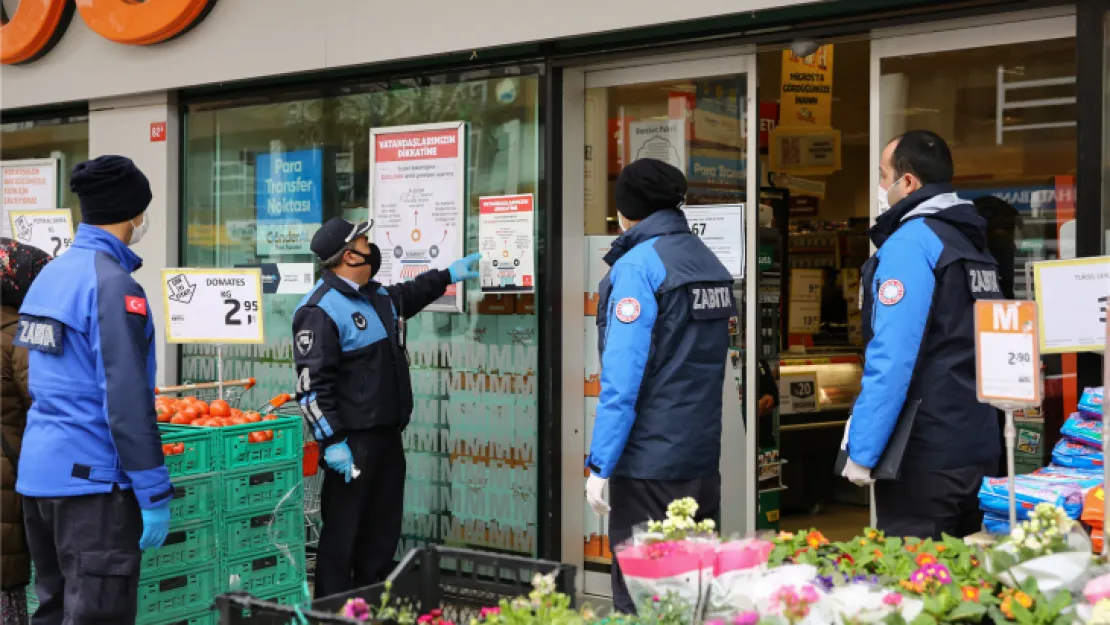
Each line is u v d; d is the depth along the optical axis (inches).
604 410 150.7
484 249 230.1
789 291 311.3
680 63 215.5
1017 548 103.7
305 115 259.8
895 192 147.3
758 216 209.2
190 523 187.2
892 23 183.3
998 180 179.0
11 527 184.9
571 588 112.9
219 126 275.4
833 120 348.5
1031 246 176.2
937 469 139.9
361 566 201.2
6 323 183.2
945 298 138.3
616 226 226.1
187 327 215.2
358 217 252.2
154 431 149.3
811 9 188.5
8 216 315.6
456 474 237.0
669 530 107.6
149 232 284.0
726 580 100.7
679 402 152.9
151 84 276.2
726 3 191.5
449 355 237.3
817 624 94.7
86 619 149.6
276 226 265.9
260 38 256.1
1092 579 98.8
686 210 215.9
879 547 118.2
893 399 136.8
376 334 196.1
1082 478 138.6
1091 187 166.4
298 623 99.3
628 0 203.0
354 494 195.0
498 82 229.0
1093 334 138.1
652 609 100.9
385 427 197.8
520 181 226.7
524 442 227.1
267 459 200.1
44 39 291.9
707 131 213.2
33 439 152.5
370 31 239.0
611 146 225.5
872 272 145.2
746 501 210.2
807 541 122.6
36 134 311.0
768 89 338.0
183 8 260.4
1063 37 172.2
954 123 183.2
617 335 150.5
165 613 184.2
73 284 151.0
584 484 229.0
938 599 100.0
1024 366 114.7
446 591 119.4
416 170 239.8
